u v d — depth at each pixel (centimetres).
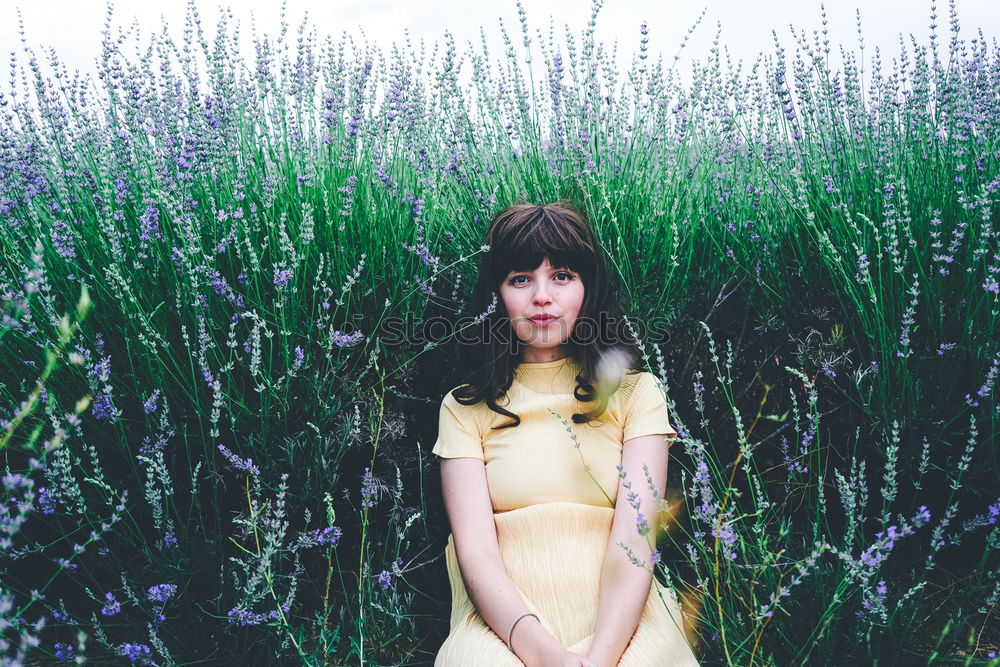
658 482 188
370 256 227
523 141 264
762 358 227
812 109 245
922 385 204
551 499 188
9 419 191
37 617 203
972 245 205
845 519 213
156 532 211
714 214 256
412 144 254
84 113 261
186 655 185
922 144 239
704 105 251
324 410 201
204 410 205
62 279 218
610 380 196
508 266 191
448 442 197
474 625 173
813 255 231
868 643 166
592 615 174
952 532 209
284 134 252
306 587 213
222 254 226
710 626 182
